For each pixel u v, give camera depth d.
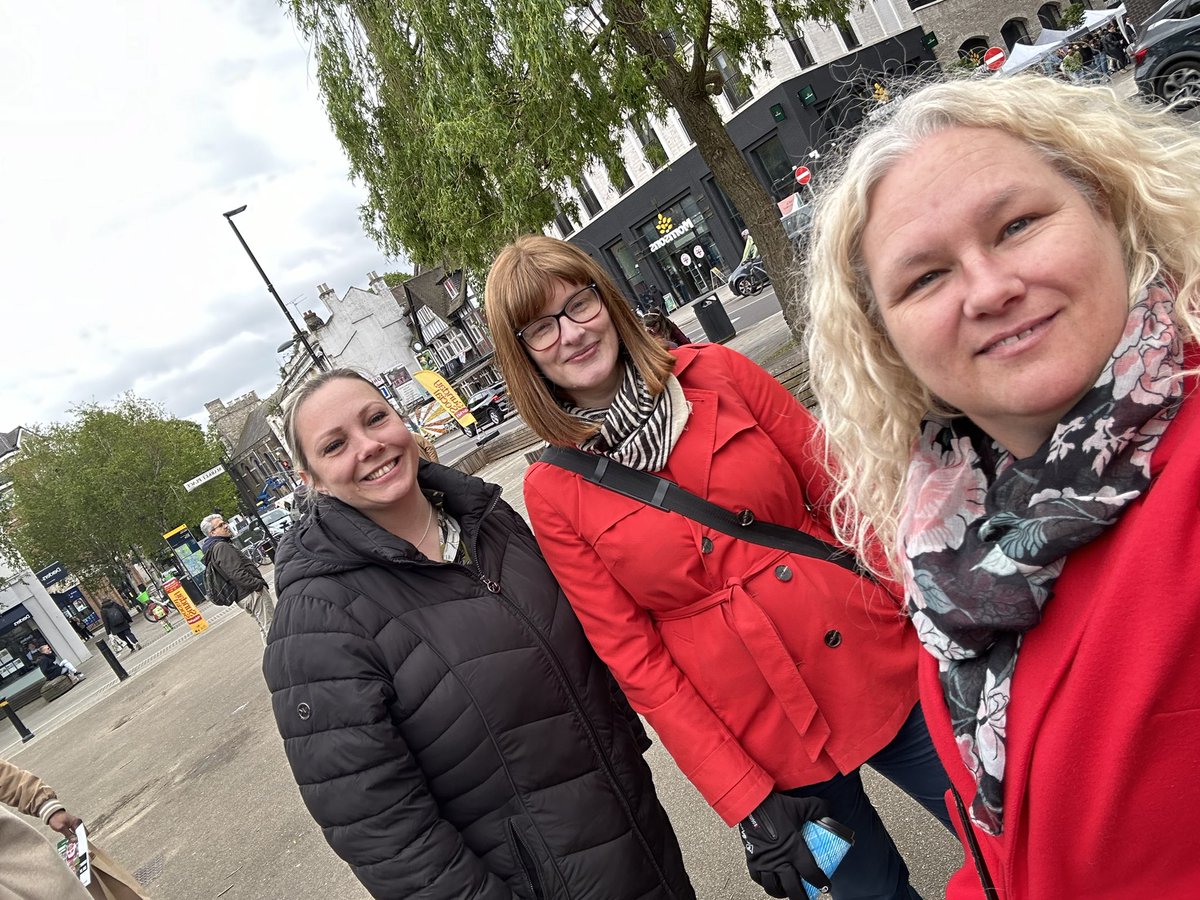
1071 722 0.76
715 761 1.52
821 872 1.44
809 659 1.56
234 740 6.73
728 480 1.58
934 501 1.00
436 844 1.45
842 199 0.95
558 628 1.68
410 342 59.16
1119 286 0.81
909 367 0.95
